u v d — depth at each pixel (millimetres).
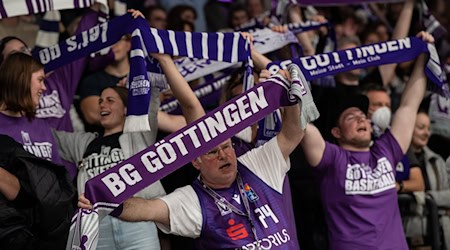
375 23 22281
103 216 11383
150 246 13648
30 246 12555
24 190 12617
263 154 12648
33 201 12648
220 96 15828
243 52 13406
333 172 14609
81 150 14477
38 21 18484
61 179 12891
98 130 16500
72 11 19906
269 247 12094
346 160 14688
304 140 14500
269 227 12219
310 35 19312
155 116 13586
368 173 14703
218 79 16359
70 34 18156
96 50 14359
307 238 15398
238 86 14555
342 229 14531
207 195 12281
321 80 16078
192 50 13055
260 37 15883
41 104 14992
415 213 16234
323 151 14578
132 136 13961
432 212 16125
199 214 12125
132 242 13555
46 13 16609
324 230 15328
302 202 15461
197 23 23781
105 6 15172
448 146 18344
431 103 17438
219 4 24219
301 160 15484
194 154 11766
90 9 15461
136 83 12312
